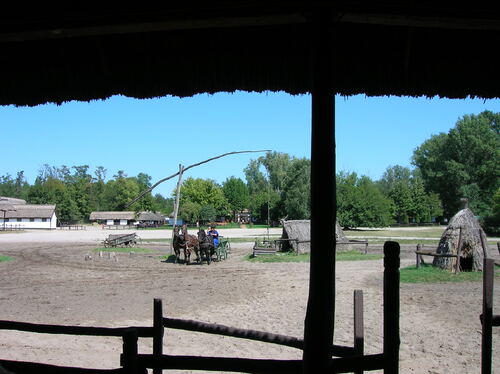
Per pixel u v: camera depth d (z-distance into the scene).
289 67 3.67
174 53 3.65
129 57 3.70
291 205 63.38
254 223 101.88
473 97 3.84
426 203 83.81
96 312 10.92
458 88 3.77
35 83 3.97
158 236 55.75
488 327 3.91
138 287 15.16
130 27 3.12
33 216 86.06
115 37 3.54
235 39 3.51
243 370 3.21
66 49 3.66
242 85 3.82
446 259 17.17
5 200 97.69
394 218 85.94
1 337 8.26
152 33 3.49
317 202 2.88
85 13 3.03
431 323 9.34
